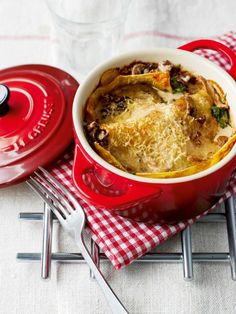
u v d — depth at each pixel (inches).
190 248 11.0
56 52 14.8
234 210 11.6
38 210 12.1
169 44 15.0
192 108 10.8
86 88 10.9
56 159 11.9
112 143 10.5
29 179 11.9
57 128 12.2
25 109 12.6
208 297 11.0
